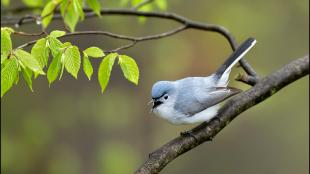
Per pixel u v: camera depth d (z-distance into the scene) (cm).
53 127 1589
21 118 1574
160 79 1705
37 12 918
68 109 1602
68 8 675
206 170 1808
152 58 1681
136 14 801
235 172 1800
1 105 1566
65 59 521
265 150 1806
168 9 1670
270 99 1659
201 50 1719
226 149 1816
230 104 641
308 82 1691
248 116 1753
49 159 1578
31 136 1572
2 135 1555
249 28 1659
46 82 1595
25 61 510
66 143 1597
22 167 1566
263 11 1677
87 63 529
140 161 1669
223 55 1727
